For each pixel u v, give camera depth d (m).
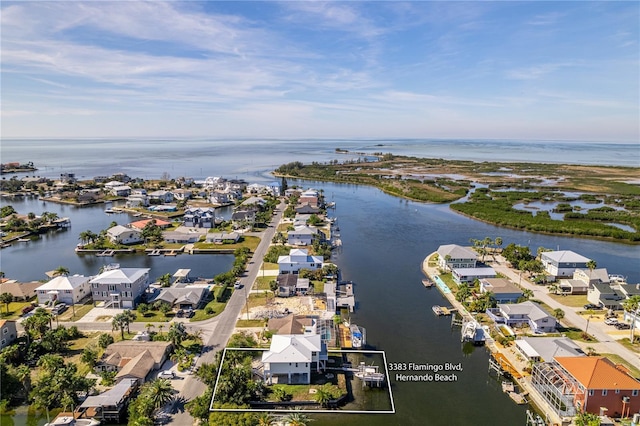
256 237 150.62
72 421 54.00
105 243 141.25
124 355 67.12
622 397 55.47
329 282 103.44
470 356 73.12
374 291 101.50
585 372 57.69
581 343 75.81
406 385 64.62
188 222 167.00
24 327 73.62
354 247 139.50
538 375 62.16
